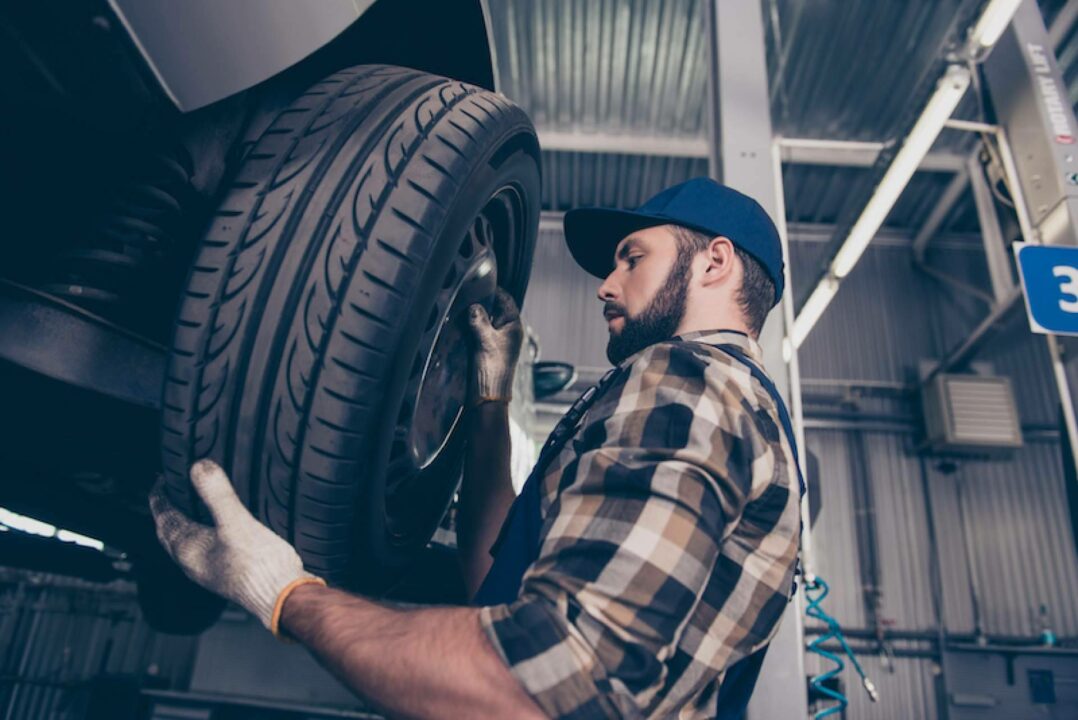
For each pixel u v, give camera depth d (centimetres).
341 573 86
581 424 70
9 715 585
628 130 591
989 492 621
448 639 53
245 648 539
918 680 571
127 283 85
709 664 58
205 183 85
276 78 93
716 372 65
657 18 492
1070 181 234
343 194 76
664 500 54
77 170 81
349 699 523
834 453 638
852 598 595
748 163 189
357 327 72
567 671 49
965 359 604
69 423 91
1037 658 567
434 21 109
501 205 107
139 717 565
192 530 77
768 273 85
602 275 107
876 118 557
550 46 520
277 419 72
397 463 90
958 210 668
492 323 116
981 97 270
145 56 68
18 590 616
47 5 63
